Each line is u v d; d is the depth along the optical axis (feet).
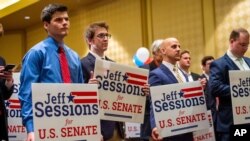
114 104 10.82
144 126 13.52
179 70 12.67
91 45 11.63
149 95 11.84
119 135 11.64
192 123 11.66
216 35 24.68
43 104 8.60
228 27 24.00
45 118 8.59
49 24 9.53
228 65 12.52
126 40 30.68
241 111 12.07
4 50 43.42
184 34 26.61
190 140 11.84
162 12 28.17
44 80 9.16
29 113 8.79
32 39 42.24
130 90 11.06
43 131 8.54
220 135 12.51
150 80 11.71
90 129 9.04
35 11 37.04
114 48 31.81
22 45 43.14
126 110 10.98
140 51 23.22
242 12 23.26
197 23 25.73
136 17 29.78
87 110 9.05
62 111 8.77
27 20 40.06
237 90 12.06
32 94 8.52
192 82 11.81
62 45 9.71
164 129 11.32
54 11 9.48
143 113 11.23
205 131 12.61
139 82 11.20
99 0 33.24
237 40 12.46
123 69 10.96
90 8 34.22
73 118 8.87
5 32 43.52
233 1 23.76
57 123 8.70
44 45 9.40
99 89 10.62
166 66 11.97
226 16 24.13
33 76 9.00
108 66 10.76
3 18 38.78
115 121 11.33
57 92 8.75
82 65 11.23
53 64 9.28
